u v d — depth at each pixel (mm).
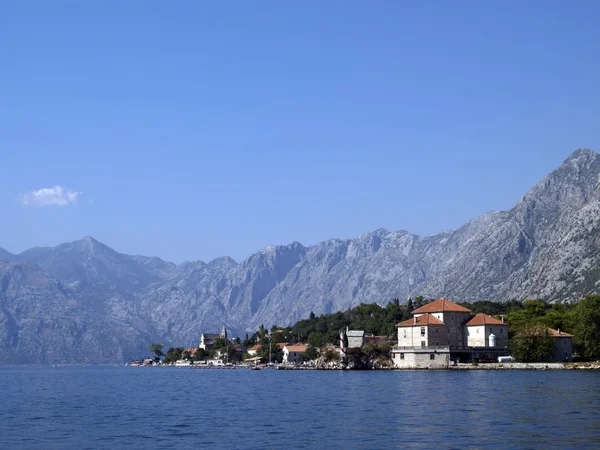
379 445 80188
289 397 153250
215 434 93000
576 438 81500
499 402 121562
